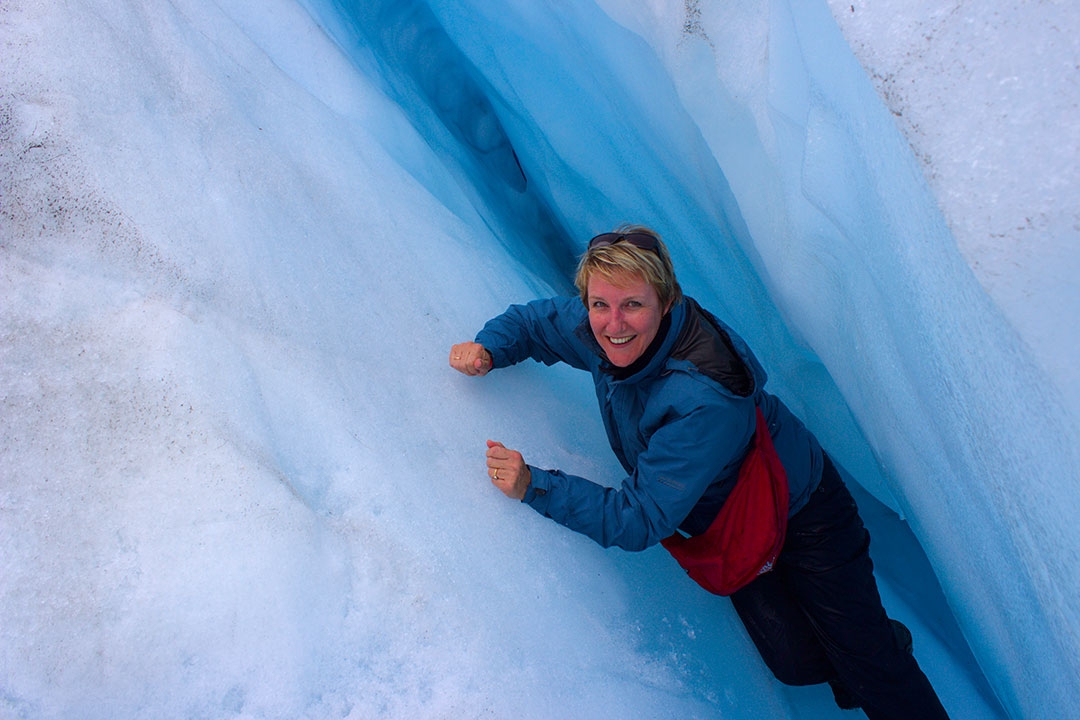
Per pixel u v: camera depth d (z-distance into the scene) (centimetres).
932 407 110
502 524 118
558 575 118
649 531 107
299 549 101
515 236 198
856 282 129
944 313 95
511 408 134
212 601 95
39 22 119
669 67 159
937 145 84
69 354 102
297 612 97
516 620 109
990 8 81
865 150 106
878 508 194
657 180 189
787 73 129
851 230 120
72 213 109
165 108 126
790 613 130
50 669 88
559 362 153
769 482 112
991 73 81
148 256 111
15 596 90
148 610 93
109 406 101
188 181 121
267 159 134
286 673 94
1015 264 79
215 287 115
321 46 165
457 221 162
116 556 94
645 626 123
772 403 118
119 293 108
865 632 123
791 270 153
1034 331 79
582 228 209
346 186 143
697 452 102
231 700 91
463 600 107
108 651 90
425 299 139
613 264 96
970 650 167
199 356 107
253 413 107
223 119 132
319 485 108
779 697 136
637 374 104
